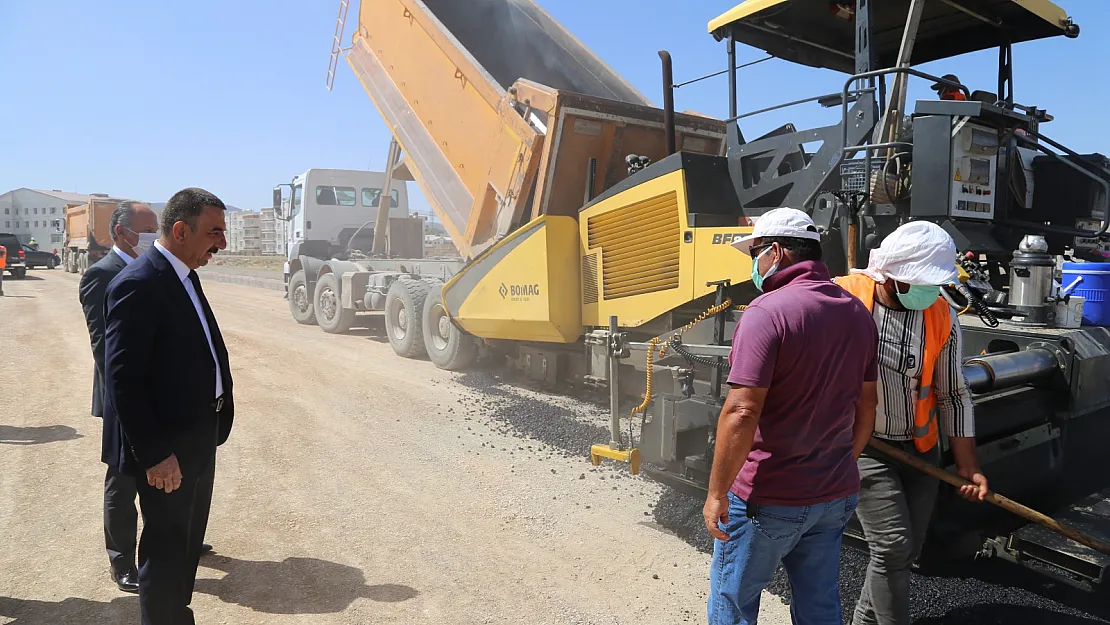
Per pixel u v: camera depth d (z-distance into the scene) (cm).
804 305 216
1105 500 410
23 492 463
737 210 555
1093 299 419
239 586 346
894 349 269
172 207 271
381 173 1459
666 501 438
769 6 504
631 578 363
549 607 333
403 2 871
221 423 301
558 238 655
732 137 555
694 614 328
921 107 420
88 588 344
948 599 330
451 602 336
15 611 321
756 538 224
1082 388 381
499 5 979
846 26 545
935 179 417
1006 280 516
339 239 1418
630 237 596
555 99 646
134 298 254
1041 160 533
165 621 266
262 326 1309
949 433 282
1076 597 333
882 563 266
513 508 452
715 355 405
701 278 523
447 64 811
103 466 514
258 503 452
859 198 432
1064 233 511
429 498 467
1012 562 351
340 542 398
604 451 437
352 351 1036
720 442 216
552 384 762
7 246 2558
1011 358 357
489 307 740
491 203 775
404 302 970
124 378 248
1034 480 393
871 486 268
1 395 724
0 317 1365
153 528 264
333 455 552
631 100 833
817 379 216
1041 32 548
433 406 707
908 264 250
